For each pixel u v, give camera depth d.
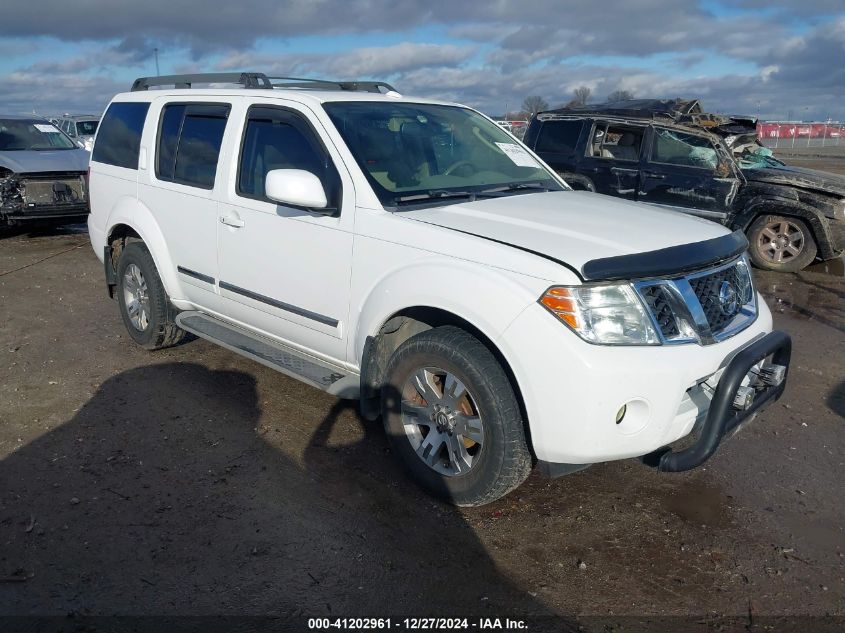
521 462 3.23
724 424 3.09
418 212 3.62
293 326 4.20
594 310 2.96
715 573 3.10
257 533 3.30
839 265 9.78
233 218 4.39
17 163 10.49
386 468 3.92
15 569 3.01
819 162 30.05
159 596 2.87
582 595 2.95
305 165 4.04
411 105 4.52
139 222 5.22
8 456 3.98
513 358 3.04
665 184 9.47
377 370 3.76
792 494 3.74
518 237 3.24
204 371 5.29
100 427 4.35
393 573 3.05
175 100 5.08
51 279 8.31
